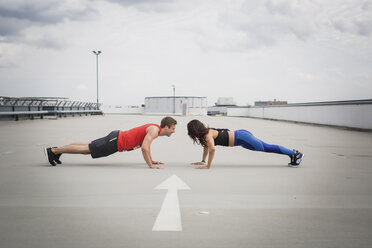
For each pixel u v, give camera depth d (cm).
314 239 222
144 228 241
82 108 3538
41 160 591
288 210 288
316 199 327
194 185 387
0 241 216
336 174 466
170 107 6147
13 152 698
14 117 2005
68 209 288
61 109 2891
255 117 3881
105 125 1741
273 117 3130
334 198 331
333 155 686
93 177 434
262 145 521
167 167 526
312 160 614
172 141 979
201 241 217
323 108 2027
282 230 239
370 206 303
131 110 6712
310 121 2233
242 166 541
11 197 328
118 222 254
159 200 319
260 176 447
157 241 217
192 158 644
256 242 216
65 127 1564
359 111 1609
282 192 355
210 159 505
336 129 1605
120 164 558
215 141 519
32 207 294
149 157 509
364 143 945
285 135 1230
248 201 317
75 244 212
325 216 272
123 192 351
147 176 443
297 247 209
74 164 554
